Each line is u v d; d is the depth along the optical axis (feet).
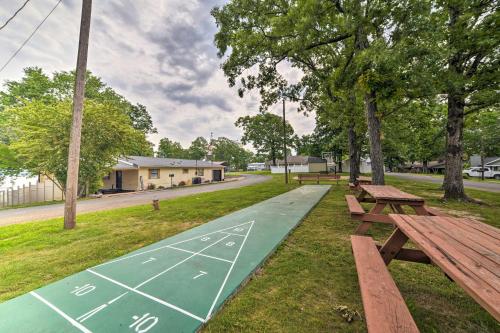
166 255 11.18
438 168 129.70
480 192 33.73
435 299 7.25
